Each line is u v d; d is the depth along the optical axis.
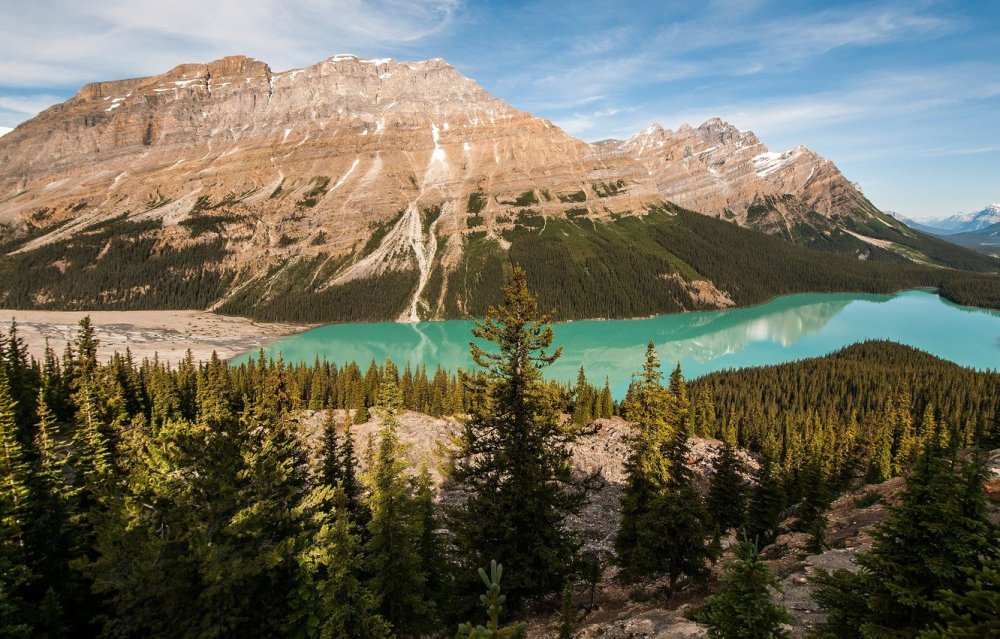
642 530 26.81
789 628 15.80
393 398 67.44
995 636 8.18
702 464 67.81
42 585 24.02
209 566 17.12
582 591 29.86
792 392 116.62
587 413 85.19
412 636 21.33
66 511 26.50
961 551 10.60
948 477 11.70
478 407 26.02
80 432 34.69
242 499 18.88
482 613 23.94
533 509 22.91
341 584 17.97
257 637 18.02
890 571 11.65
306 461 25.69
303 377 99.25
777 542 36.09
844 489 61.03
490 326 25.38
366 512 27.86
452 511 24.97
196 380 87.56
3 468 25.33
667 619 18.47
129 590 18.20
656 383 31.89
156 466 20.41
